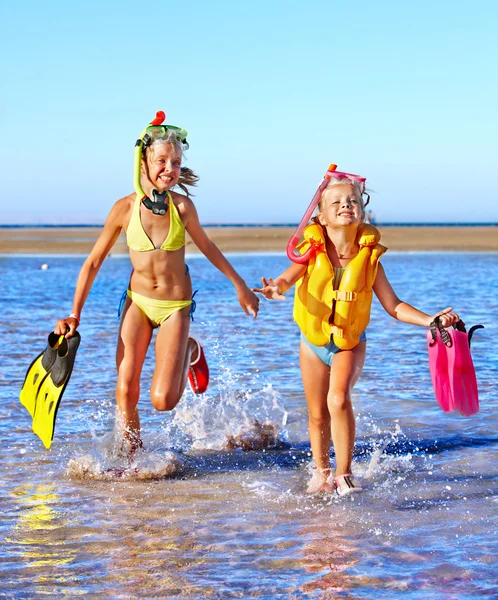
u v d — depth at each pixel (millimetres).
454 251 37438
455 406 4934
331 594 3201
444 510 4258
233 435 5848
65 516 4211
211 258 5566
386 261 29547
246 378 7910
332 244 4965
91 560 3588
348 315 4793
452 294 16250
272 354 9250
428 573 3395
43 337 10547
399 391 7312
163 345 5336
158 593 3240
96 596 3217
